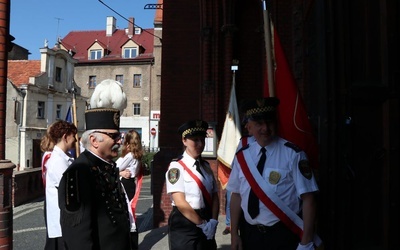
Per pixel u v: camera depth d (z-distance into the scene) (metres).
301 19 5.66
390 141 2.07
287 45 6.80
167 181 3.41
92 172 2.50
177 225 3.35
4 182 4.46
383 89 2.07
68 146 4.00
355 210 2.09
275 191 2.42
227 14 7.48
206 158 7.32
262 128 2.50
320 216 2.19
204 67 7.46
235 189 2.72
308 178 2.34
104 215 2.49
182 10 7.84
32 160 30.20
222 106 7.45
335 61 2.07
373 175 2.11
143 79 42.56
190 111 7.67
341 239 2.05
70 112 6.20
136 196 5.40
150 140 31.55
